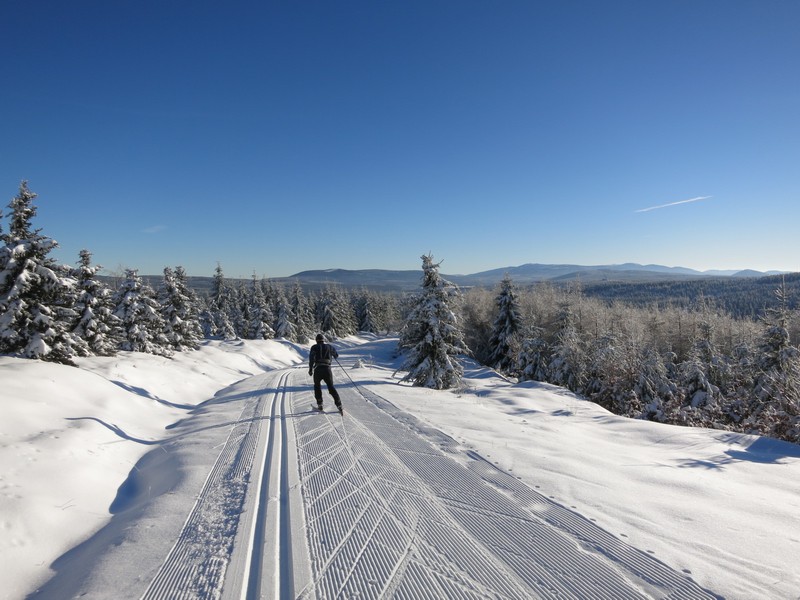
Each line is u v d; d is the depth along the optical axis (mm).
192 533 3836
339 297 71000
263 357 32969
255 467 5516
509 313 35812
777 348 20250
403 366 18031
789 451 6621
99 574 3242
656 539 3434
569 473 4980
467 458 5562
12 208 11953
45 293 12125
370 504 4246
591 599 2676
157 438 7918
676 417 15367
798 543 3342
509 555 3238
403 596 2766
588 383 24062
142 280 24469
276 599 2773
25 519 3971
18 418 6188
